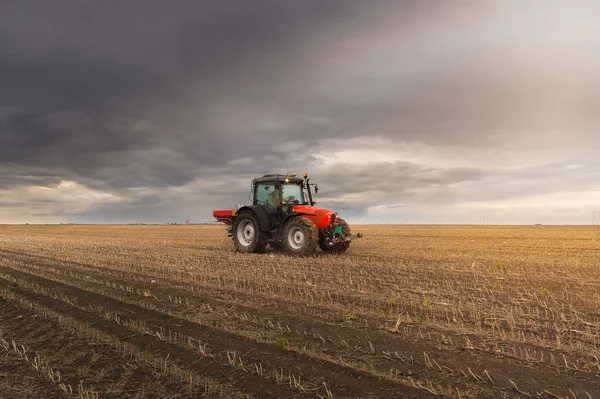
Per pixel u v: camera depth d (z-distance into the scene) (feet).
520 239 78.95
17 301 24.26
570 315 20.65
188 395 12.75
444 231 121.80
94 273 33.65
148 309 22.33
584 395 12.37
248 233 48.06
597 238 82.74
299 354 15.74
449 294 25.49
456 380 13.41
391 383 13.25
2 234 100.83
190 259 41.93
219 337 17.78
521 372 13.96
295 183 48.29
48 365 15.20
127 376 14.16
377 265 37.45
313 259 41.47
